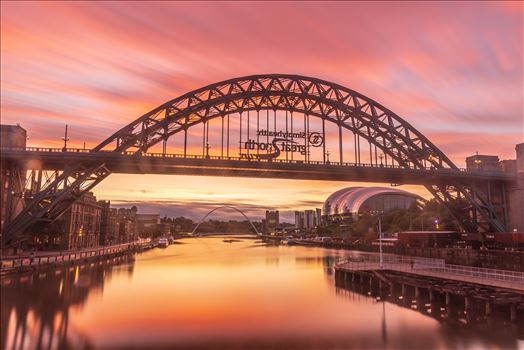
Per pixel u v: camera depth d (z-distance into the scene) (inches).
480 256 2785.4
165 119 3198.8
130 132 3034.0
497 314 1379.2
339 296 1739.7
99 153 2667.3
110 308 1418.6
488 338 1139.9
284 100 3695.9
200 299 1637.6
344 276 2153.1
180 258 3880.4
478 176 3577.8
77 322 1220.5
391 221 7229.3
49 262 2308.1
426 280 1820.9
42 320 1228.5
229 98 3467.0
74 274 2187.5
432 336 1157.1
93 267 2620.6
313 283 2121.1
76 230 3553.2
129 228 6855.3
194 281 2162.9
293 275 2485.2
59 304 1440.7
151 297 1651.1
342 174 3481.8
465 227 3848.4
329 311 1448.1
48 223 2632.9
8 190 2455.7
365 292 1844.2
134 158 2792.8
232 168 3142.2
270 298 1680.6
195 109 3319.4
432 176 3553.2
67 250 3240.7
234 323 1263.5
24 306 1390.3
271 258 3949.3
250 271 2711.6
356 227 7573.8
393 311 1454.2
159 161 2883.9
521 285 1412.4
